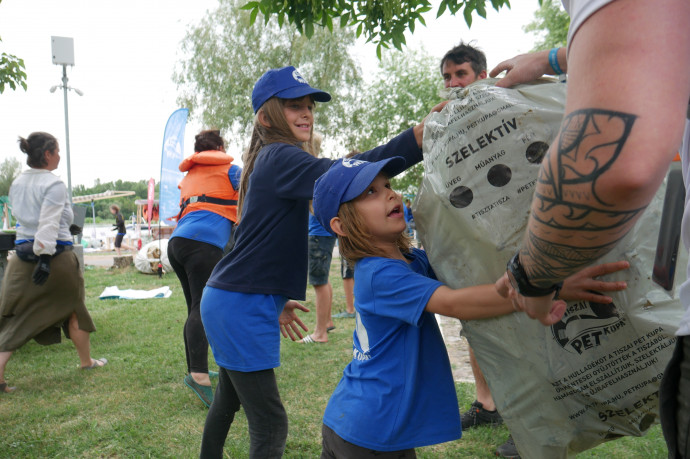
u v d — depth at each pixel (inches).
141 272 458.9
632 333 47.6
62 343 208.4
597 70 26.3
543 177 29.2
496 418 119.0
